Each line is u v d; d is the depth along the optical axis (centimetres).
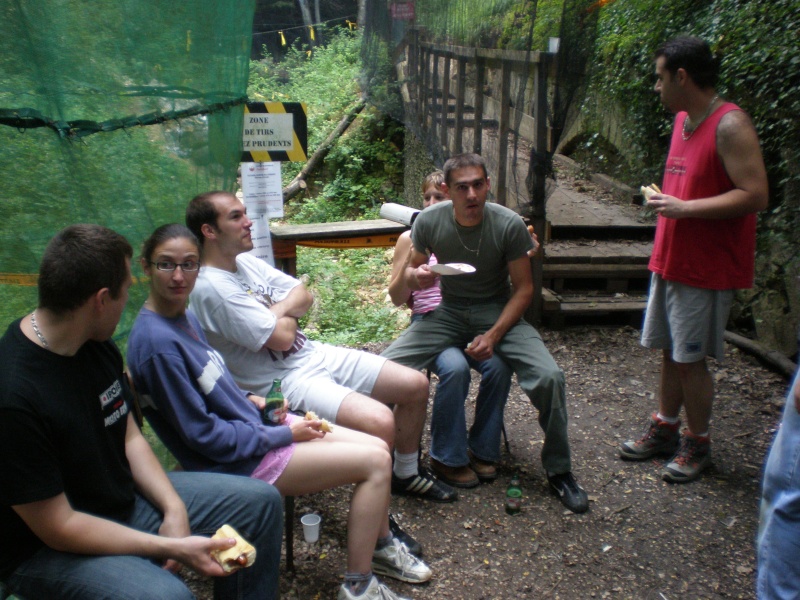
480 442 339
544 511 319
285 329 283
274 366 294
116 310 182
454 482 336
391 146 1057
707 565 285
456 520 312
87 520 178
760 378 452
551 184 504
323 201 1012
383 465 245
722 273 311
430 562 285
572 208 659
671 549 295
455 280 346
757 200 294
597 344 502
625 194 691
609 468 355
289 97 1262
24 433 166
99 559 179
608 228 598
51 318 174
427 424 396
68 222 209
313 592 261
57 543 174
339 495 324
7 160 195
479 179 317
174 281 225
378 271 727
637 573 280
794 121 458
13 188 198
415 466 322
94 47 213
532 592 269
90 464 184
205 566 185
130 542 182
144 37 236
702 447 342
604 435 387
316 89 1270
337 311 605
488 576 278
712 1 585
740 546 297
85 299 173
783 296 473
